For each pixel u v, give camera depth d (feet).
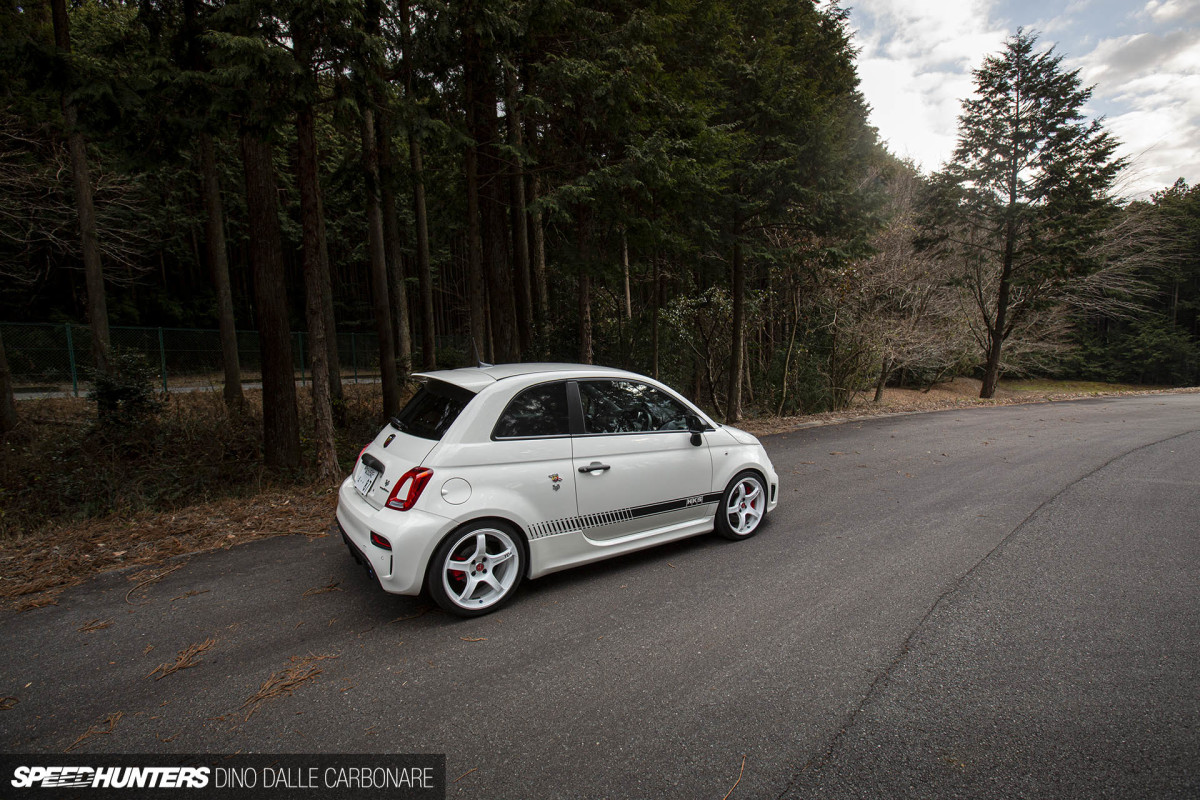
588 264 31.94
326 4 17.98
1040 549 14.94
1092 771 7.07
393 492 11.27
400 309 71.05
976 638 10.43
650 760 7.38
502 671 9.52
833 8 60.13
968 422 40.45
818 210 36.81
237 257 111.14
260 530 16.88
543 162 34.12
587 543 13.02
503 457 11.82
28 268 77.30
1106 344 111.14
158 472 25.12
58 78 22.45
